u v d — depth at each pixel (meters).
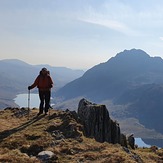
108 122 31.81
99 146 22.86
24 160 19.23
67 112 31.30
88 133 30.02
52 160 19.91
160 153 31.23
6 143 22.70
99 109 31.31
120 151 22.00
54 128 26.34
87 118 30.83
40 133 24.83
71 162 19.61
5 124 28.94
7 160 18.91
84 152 21.62
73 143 23.23
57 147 22.23
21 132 25.59
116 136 32.47
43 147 22.20
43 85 32.09
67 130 25.84
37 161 19.39
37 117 31.53
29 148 21.92
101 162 19.64
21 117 32.81
